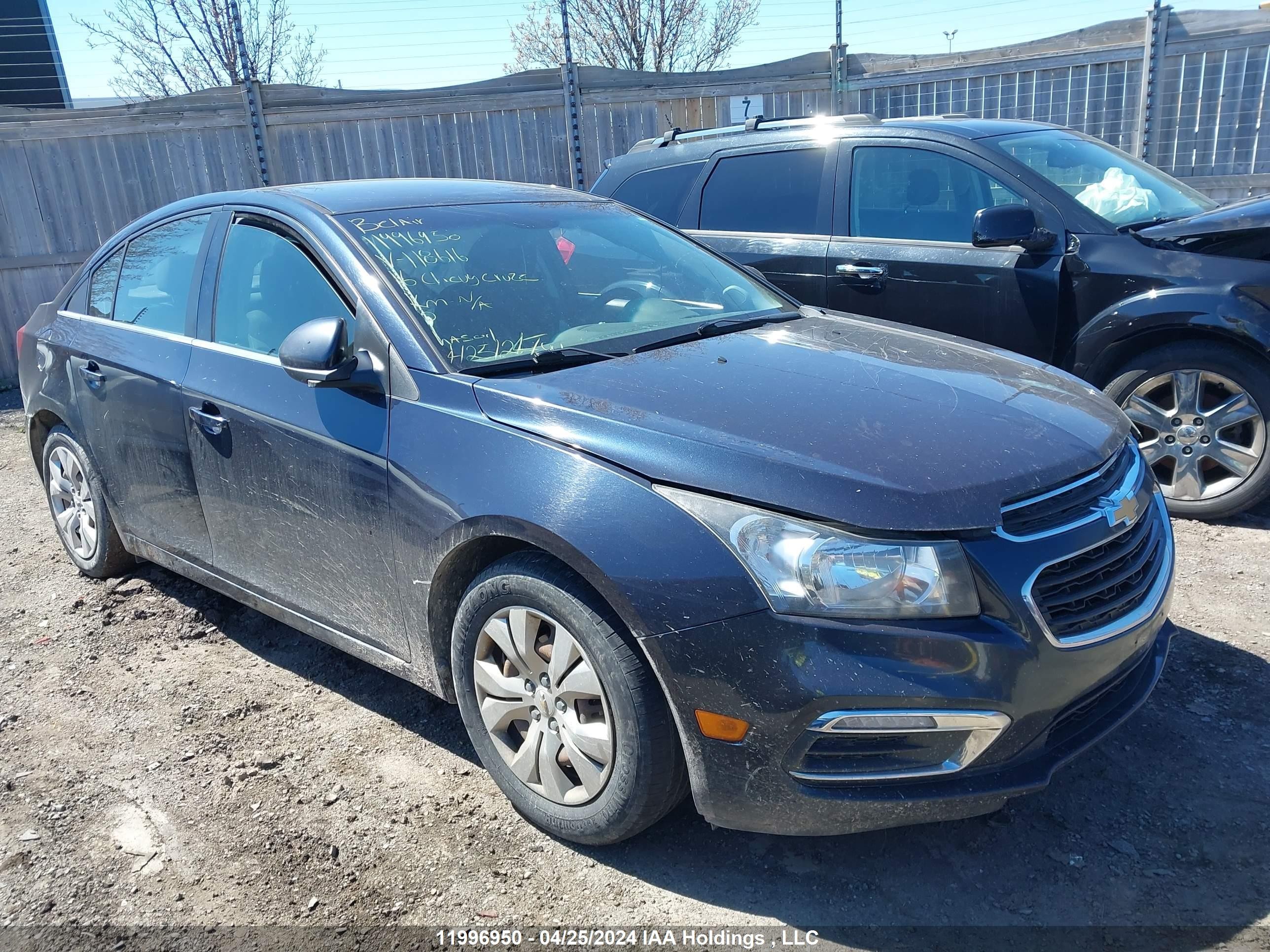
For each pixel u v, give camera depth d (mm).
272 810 2928
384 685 3656
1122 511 2572
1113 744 3068
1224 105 9484
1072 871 2545
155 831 2840
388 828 2828
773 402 2701
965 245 5238
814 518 2275
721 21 22172
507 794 2832
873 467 2367
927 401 2756
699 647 2301
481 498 2639
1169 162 9891
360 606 3158
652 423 2559
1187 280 4586
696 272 3918
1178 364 4703
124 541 4309
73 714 3512
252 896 2566
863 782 2283
